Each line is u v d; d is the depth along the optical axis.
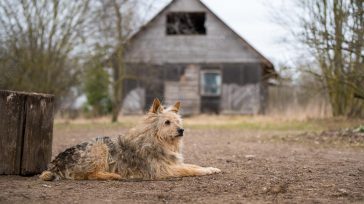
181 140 8.38
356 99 21.23
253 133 18.41
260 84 32.34
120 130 19.95
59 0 21.08
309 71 18.11
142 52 30.59
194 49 33.09
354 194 6.55
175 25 31.84
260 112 32.16
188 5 32.56
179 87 33.22
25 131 8.24
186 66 33.16
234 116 29.61
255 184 7.32
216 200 6.20
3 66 19.41
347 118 21.12
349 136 14.20
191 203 6.03
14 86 20.30
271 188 6.90
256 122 24.28
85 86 29.67
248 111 32.44
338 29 14.70
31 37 20.55
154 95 32.81
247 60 32.59
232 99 32.72
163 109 8.22
